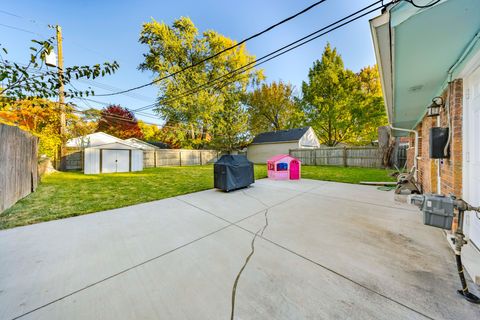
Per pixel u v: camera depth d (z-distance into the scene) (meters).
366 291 1.44
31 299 1.41
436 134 2.44
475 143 1.98
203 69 16.58
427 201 1.51
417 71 2.21
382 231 2.53
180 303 1.36
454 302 1.30
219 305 1.34
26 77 2.30
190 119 16.70
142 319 1.23
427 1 1.17
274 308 1.30
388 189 5.16
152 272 1.74
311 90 15.29
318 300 1.36
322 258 1.91
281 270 1.73
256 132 20.91
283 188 5.55
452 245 2.05
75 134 11.02
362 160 11.30
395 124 5.72
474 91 2.00
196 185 6.25
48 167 9.34
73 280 1.63
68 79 2.58
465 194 2.13
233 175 5.12
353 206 3.68
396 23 1.37
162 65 15.21
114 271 1.76
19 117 7.65
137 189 5.60
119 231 2.66
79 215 3.34
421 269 1.69
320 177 7.54
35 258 1.98
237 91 18.52
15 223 2.94
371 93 14.05
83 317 1.25
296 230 2.62
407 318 1.19
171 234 2.56
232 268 1.78
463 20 1.31
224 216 3.25
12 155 3.78
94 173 9.70
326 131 16.14
